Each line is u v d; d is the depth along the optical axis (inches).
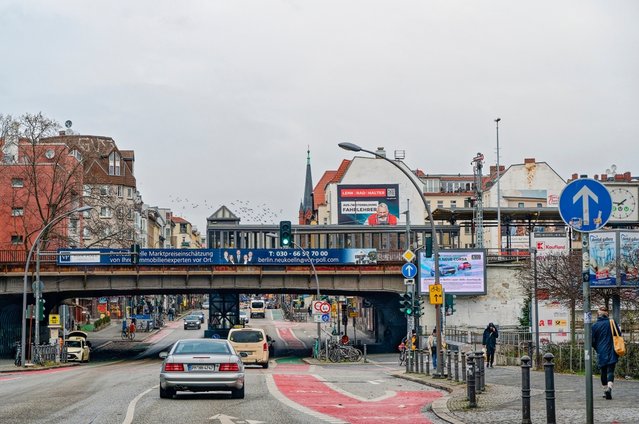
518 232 4392.2
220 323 3346.5
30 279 2474.2
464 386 967.6
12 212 3248.0
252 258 2556.6
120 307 5142.7
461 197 5196.9
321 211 5556.1
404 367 1840.6
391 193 4576.8
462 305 2731.3
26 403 773.3
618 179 4945.9
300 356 2605.8
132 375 1364.4
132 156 5442.9
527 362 575.5
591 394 478.9
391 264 2620.6
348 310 3129.9
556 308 1967.3
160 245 7165.4
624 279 1432.1
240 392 821.9
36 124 2790.4
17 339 2982.3
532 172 4714.6
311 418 643.5
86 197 2903.5
